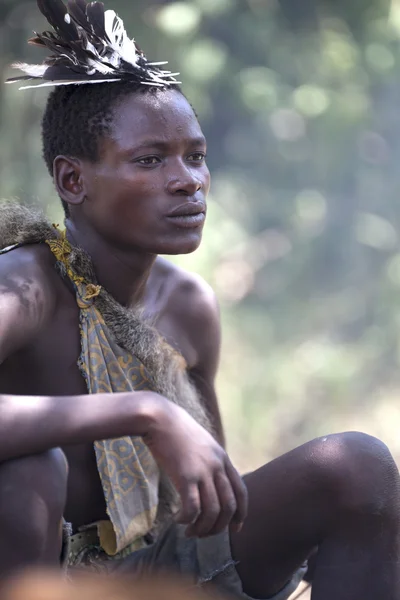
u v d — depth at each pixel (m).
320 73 14.48
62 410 3.09
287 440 11.39
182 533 3.80
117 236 3.65
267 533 3.58
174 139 3.58
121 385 3.63
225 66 13.53
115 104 3.61
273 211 14.87
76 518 3.66
